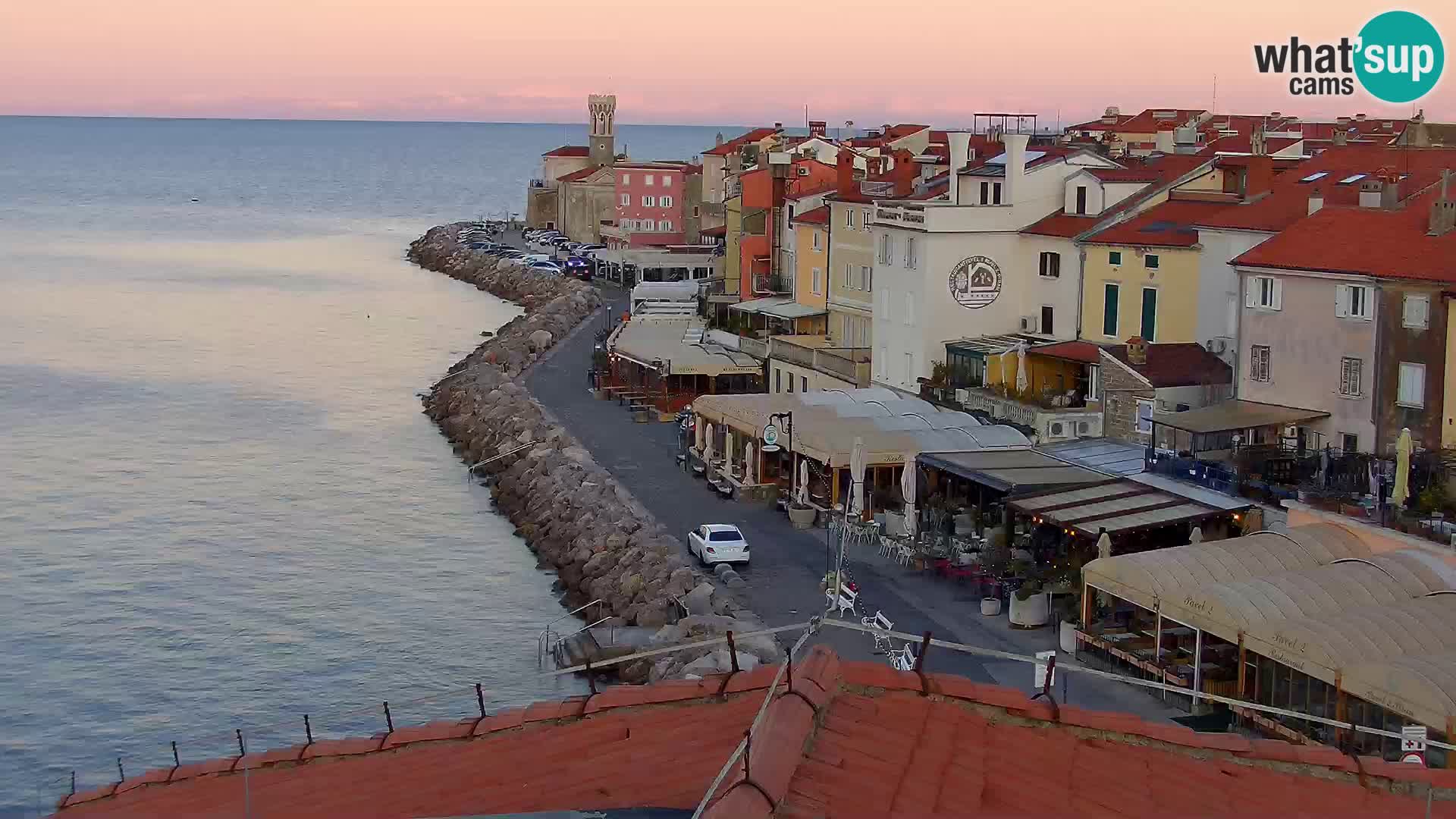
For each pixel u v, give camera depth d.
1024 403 75.50
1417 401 61.28
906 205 87.50
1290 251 66.69
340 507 89.25
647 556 68.06
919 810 16.94
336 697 59.12
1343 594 45.53
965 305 86.31
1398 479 51.53
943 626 56.69
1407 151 83.19
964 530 65.94
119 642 65.19
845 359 93.62
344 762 21.98
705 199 184.25
